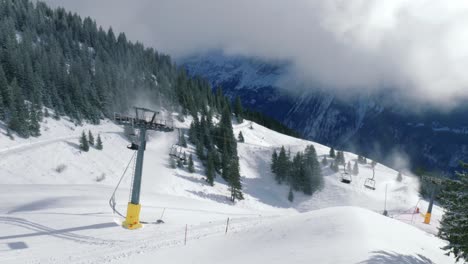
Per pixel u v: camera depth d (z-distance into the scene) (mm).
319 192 90250
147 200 40594
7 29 118562
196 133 103000
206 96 149875
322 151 117312
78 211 29016
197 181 78688
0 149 64875
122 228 24656
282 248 16375
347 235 16109
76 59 131125
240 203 74688
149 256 18250
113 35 171750
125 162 77250
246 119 163875
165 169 78375
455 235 14414
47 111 87812
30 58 105188
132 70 138875
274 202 84750
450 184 15086
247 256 16375
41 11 165625
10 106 76438
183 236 23094
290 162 95438
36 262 16844
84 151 74062
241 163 102688
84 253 18719
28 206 31188
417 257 14492
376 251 13391
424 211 69750
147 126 25906
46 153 67875
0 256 17125
